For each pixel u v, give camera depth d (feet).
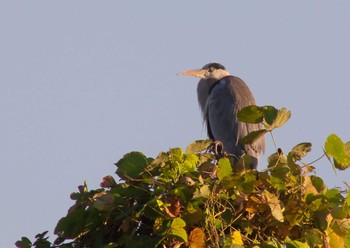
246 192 25.27
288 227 25.64
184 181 24.84
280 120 26.86
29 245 26.32
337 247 25.75
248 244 25.38
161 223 24.30
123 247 24.79
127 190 25.25
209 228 24.75
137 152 25.96
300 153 27.09
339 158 26.68
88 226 25.49
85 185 26.43
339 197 26.04
